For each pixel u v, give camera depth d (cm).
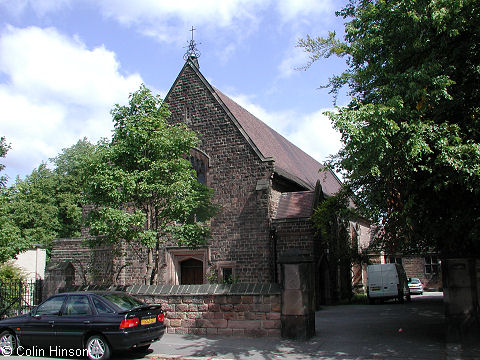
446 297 1205
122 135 1631
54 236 4016
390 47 1223
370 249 1752
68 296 1176
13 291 1966
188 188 1620
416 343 1191
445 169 1062
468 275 1192
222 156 2345
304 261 1301
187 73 2514
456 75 1170
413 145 1007
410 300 2872
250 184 2267
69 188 4344
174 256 2352
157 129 1661
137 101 1653
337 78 1406
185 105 2478
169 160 1662
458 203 1166
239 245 2227
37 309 1193
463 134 1126
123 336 1062
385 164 1128
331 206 1762
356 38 1308
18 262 3441
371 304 2600
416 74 1082
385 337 1294
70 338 1115
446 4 1060
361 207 1332
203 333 1383
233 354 1120
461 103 1170
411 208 1228
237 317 1357
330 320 1742
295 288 1288
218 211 2267
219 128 2380
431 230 1252
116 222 1476
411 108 1155
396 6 1163
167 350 1190
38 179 4284
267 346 1195
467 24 1091
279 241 2231
